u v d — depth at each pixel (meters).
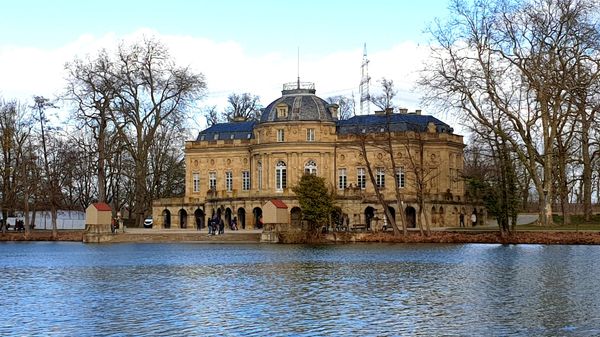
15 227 132.50
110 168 137.00
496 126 98.38
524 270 57.44
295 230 104.00
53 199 120.62
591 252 75.06
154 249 90.75
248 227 129.12
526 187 144.50
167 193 159.50
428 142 128.38
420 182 102.56
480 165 136.62
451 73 96.38
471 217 132.62
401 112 140.25
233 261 69.12
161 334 33.78
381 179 129.62
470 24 95.69
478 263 64.06
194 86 127.75
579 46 90.75
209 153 142.12
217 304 41.69
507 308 39.78
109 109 120.81
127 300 43.28
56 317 37.84
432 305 41.00
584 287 47.19
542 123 98.50
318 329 34.78
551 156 102.88
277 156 130.88
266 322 36.41
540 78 93.56
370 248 87.31
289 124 130.38
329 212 104.12
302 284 50.44
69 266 65.38
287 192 127.12
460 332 34.09
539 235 91.12
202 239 107.75
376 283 50.66
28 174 129.62
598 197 161.12
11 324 36.09
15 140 131.00
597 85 90.38
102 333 34.00
